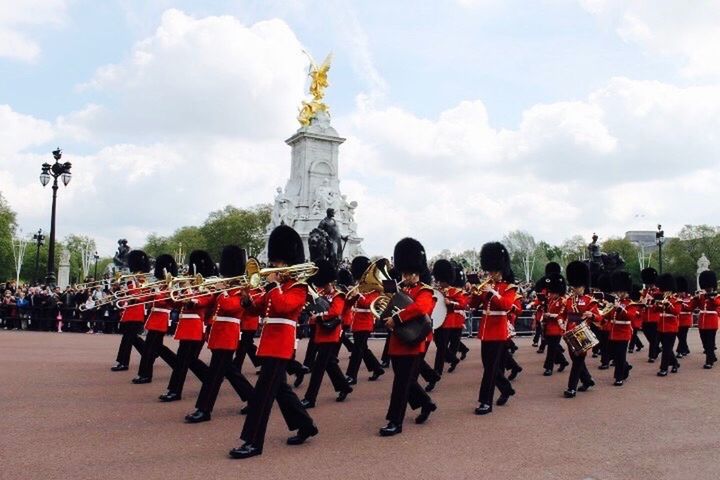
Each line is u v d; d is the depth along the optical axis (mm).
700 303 19109
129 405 11562
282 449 8820
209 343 10555
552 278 17359
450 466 8062
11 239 101438
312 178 60656
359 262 18719
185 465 7914
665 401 12953
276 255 9797
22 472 7480
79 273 135250
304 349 21953
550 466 8133
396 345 9891
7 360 17328
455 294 16453
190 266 14328
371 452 8695
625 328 15281
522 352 22938
